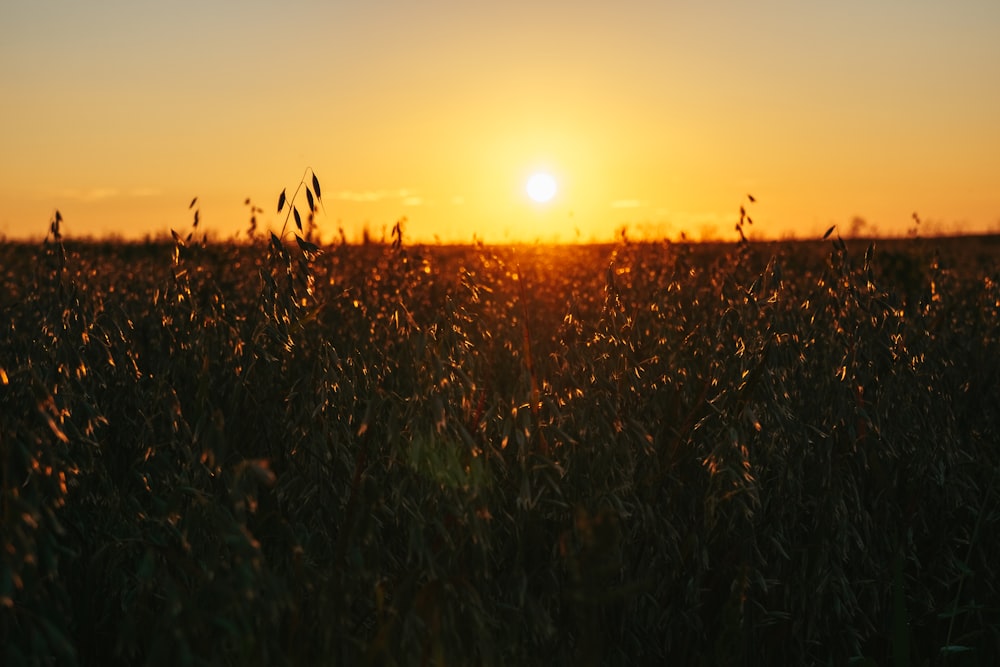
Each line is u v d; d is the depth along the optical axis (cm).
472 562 265
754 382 317
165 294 370
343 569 260
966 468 412
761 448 352
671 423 347
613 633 303
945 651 325
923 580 375
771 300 361
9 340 387
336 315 484
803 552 327
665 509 332
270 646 237
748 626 316
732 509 327
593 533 217
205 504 232
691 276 445
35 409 263
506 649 268
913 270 964
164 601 269
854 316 387
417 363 280
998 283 587
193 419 302
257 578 214
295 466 304
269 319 307
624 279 554
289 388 340
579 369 340
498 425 319
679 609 321
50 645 229
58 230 336
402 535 302
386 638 230
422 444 260
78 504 301
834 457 346
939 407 397
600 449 312
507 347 451
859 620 355
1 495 236
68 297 332
